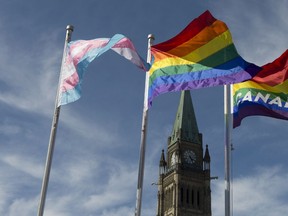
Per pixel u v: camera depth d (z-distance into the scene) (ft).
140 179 101.55
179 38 110.22
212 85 105.60
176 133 565.53
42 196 101.76
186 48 109.19
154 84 108.17
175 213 510.17
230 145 106.83
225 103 110.83
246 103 114.21
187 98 596.29
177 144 549.54
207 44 109.19
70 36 114.52
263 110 113.70
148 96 108.37
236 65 106.83
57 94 109.70
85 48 109.50
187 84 106.42
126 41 105.29
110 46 105.40
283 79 114.52
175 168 534.78
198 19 109.60
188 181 533.96
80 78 107.14
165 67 108.58
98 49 107.65
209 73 106.73
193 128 571.28
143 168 102.63
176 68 108.06
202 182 539.29
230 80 105.50
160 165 558.56
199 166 547.90
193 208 523.29
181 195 525.75
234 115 114.42
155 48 110.22
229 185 102.01
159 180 550.77
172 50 109.29
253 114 113.70
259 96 113.80
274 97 113.70
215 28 109.91
